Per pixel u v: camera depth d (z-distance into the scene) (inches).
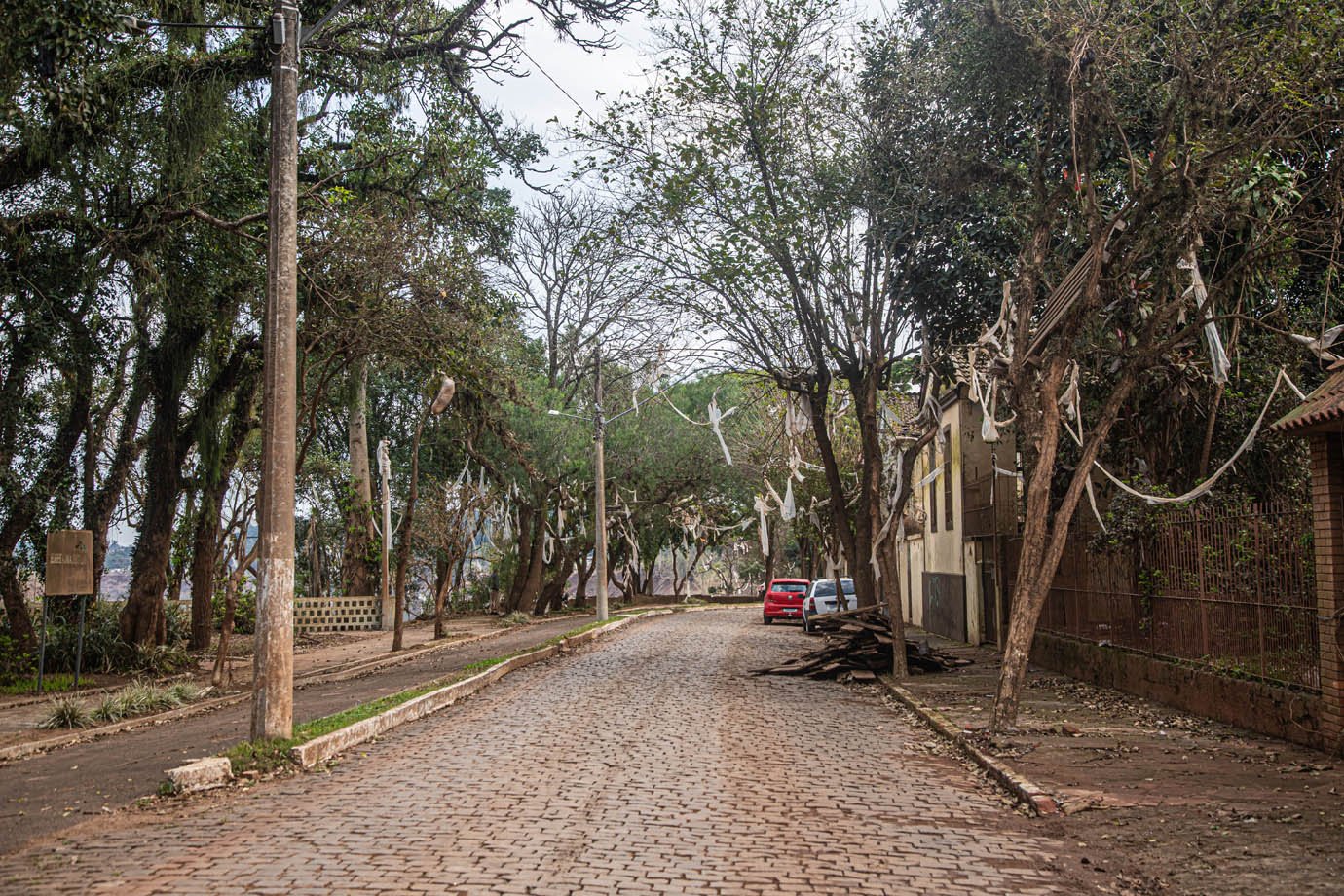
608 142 807.1
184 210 684.1
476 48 729.6
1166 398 644.1
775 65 780.6
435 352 792.9
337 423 1694.1
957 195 706.8
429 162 844.6
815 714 571.5
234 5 629.9
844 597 1262.3
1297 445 631.8
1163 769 376.2
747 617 1668.3
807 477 1518.2
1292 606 428.5
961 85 650.2
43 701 650.2
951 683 699.4
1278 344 627.8
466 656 924.6
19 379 750.5
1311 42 483.5
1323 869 250.8
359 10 722.2
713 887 235.8
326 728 441.1
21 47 462.0
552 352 1775.3
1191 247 512.4
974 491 1037.2
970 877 251.0
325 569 1857.8
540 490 1565.0
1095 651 653.3
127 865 253.9
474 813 307.0
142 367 916.0
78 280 700.0
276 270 424.8
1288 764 381.1
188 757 425.4
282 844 271.1
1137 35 521.3
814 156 783.1
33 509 812.6
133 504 1171.9
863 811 322.0
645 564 2253.9
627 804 320.8
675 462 1840.6
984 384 756.0
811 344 852.6
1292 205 528.4
